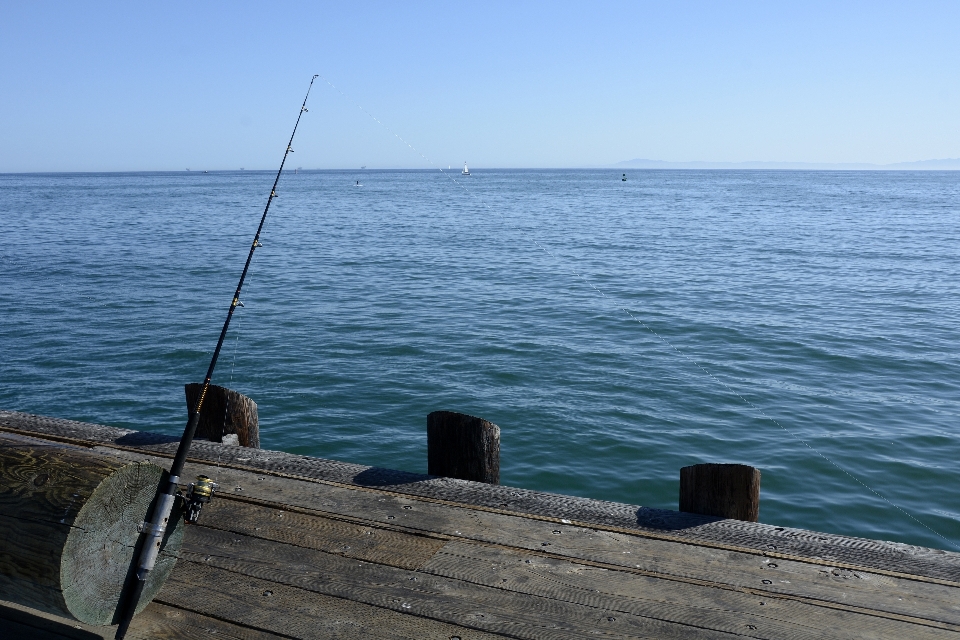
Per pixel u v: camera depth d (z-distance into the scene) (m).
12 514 2.51
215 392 5.10
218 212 59.22
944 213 58.66
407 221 50.06
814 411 10.97
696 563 3.46
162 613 3.06
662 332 16.11
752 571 3.39
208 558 3.49
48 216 53.94
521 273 25.66
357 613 3.07
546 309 18.86
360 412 11.04
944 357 13.89
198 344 14.94
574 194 93.88
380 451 9.62
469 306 19.33
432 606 3.11
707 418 10.69
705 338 15.52
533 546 3.62
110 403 11.42
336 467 4.53
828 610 3.10
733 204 72.56
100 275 24.48
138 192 104.81
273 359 13.89
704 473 3.97
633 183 149.62
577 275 25.09
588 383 12.37
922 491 8.27
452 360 13.84
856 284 22.89
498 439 4.51
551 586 3.27
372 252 32.03
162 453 4.75
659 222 49.47
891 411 10.92
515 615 3.05
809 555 3.53
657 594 3.21
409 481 4.34
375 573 3.37
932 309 18.61
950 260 28.59
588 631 2.95
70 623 2.96
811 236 39.34
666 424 10.45
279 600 3.15
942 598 3.18
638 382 12.41
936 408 11.05
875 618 3.04
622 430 10.23
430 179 184.75
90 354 14.19
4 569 2.53
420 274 25.47
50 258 28.81
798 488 8.35
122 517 2.65
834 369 13.20
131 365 13.48
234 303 3.64
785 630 2.96
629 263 28.33
